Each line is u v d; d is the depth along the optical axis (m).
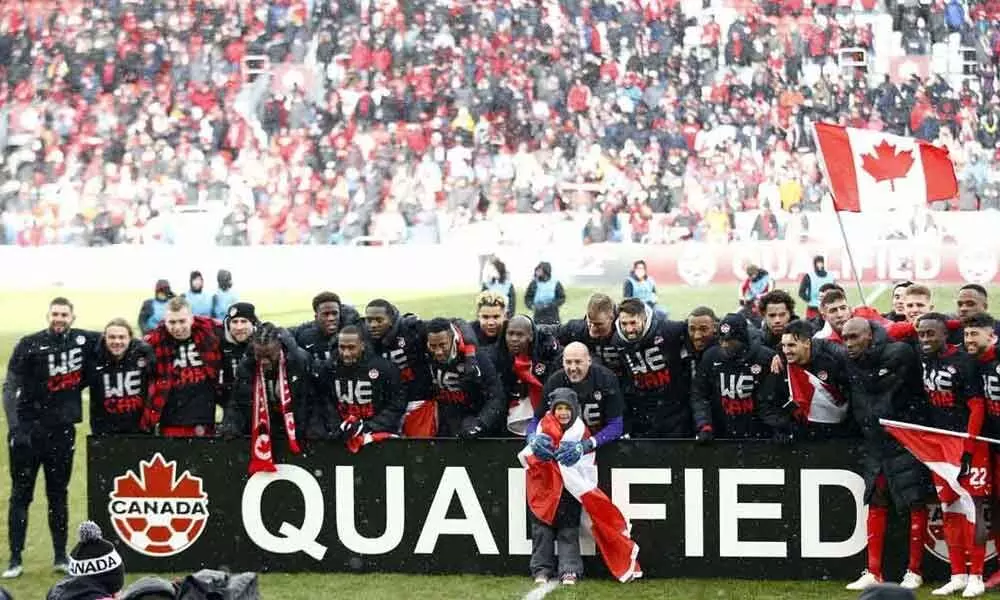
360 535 10.73
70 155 34.50
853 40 38.12
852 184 13.05
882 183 13.03
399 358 10.97
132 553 10.85
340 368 10.69
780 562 10.41
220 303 23.33
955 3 39.00
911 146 13.06
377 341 10.95
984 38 38.81
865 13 38.91
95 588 7.27
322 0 38.31
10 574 10.92
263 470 10.72
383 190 32.38
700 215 30.77
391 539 10.70
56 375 10.88
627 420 10.95
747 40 37.38
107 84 36.59
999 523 10.04
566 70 37.00
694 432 10.89
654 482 10.46
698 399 10.59
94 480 10.83
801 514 10.38
